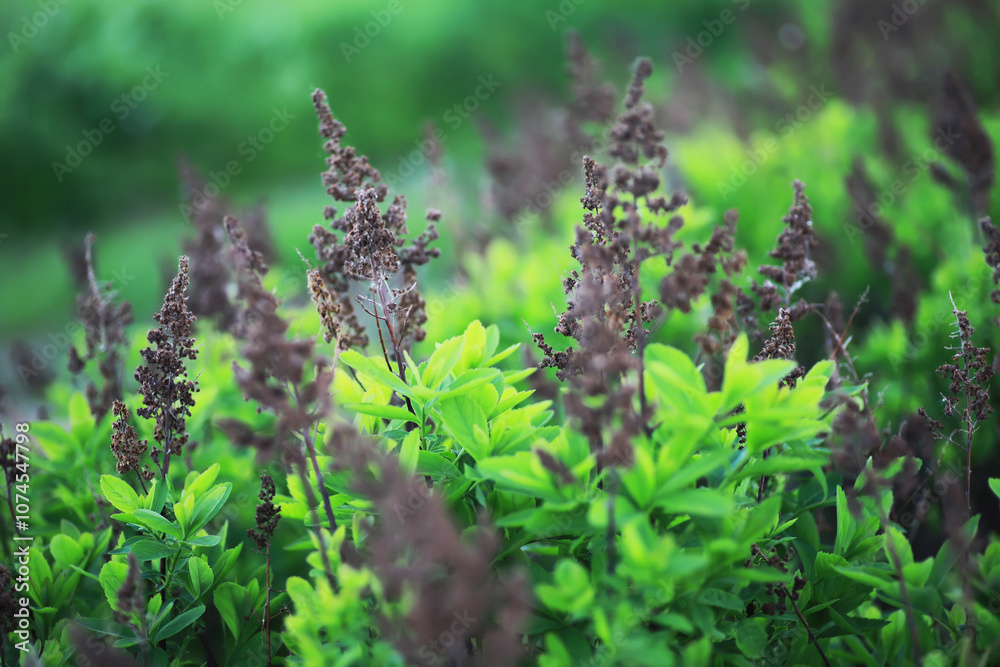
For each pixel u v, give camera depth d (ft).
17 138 47.42
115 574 7.65
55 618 8.42
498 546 6.86
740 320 10.13
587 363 6.57
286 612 8.77
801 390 6.23
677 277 6.73
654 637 5.80
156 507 8.18
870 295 15.53
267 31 48.65
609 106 17.74
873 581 6.68
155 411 8.38
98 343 11.32
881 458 6.98
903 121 20.30
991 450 11.19
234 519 10.49
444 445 7.70
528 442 7.11
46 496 10.83
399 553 6.19
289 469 7.99
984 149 13.48
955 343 12.35
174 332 8.26
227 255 13.08
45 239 46.39
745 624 6.48
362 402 8.00
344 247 8.86
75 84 48.26
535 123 24.07
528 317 13.50
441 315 13.82
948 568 7.32
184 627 7.46
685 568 5.39
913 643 6.82
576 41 17.95
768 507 6.00
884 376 12.53
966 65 22.40
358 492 7.00
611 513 5.63
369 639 6.34
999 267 9.40
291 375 6.02
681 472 5.88
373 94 48.62
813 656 7.41
